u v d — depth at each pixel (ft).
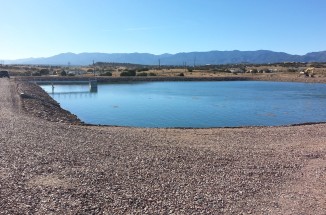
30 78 309.83
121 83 350.43
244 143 64.39
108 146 55.98
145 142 61.16
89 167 42.73
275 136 73.46
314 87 317.01
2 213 27.45
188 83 370.73
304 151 57.36
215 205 32.12
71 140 59.62
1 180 35.91
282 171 44.80
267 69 600.80
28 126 71.92
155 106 165.68
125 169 42.65
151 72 487.20
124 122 119.03
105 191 34.14
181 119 126.62
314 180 41.22
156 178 39.58
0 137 59.36
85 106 166.09
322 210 31.71
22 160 44.68
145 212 29.66
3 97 134.21
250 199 34.17
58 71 472.44
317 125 93.40
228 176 41.68
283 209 31.81
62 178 37.70
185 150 55.06
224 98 208.23
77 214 28.30
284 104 179.22
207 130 81.87
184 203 32.14
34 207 29.14
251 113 144.97
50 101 161.17
